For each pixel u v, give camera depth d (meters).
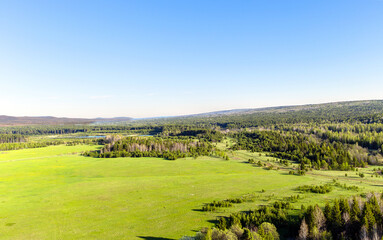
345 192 74.00
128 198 75.19
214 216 55.56
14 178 112.81
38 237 47.78
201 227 49.28
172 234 46.47
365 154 139.00
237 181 96.75
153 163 146.75
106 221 55.44
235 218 46.47
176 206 65.19
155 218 56.22
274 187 84.62
